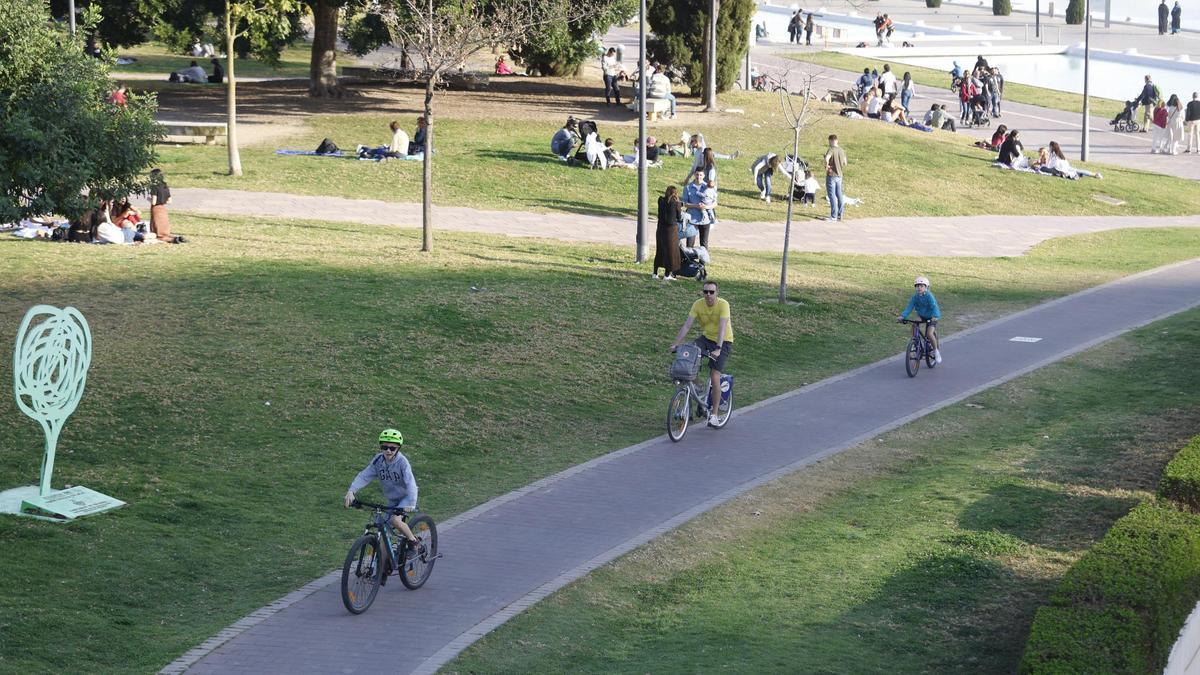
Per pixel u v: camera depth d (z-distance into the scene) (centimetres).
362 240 3394
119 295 2491
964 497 1803
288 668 1226
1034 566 1530
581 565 1534
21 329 1523
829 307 3152
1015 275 3806
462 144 4878
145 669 1206
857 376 2631
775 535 1675
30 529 1491
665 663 1266
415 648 1284
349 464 1869
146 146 2564
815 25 10469
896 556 1576
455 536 1638
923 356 2684
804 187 4709
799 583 1496
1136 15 13375
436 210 4053
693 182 3362
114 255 2886
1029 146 6344
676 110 5881
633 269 3300
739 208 4541
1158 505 1581
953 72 7881
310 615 1364
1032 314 3269
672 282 3183
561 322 2700
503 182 4459
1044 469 1923
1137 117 7262
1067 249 4319
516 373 2378
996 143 5838
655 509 1761
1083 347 2875
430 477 1873
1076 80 8950
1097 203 5188
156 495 1653
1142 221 4969
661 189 4534
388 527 1414
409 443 1986
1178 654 1297
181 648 1260
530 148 4875
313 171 4394
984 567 1529
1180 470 1664
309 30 9631
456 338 2497
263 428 1944
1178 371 2625
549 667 1259
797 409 2362
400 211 3981
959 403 2403
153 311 2402
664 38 6031
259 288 2638
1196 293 3569
